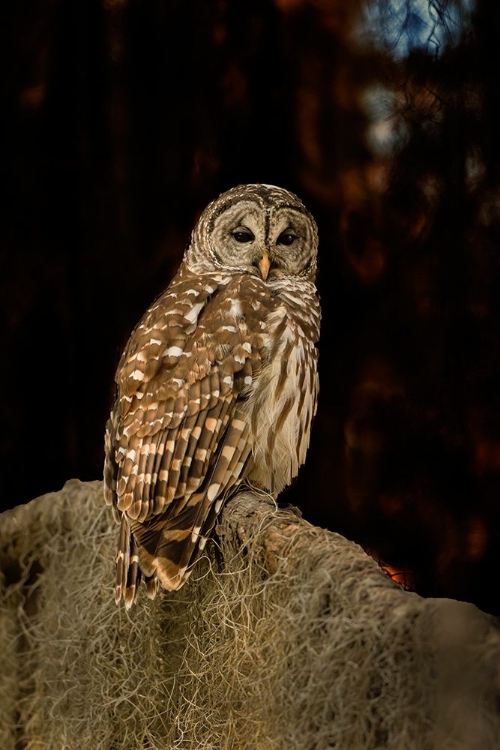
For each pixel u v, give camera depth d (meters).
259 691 5.82
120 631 7.96
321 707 5.25
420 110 10.52
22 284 11.86
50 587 8.84
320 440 12.20
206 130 11.66
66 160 11.76
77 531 8.73
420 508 11.77
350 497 12.11
